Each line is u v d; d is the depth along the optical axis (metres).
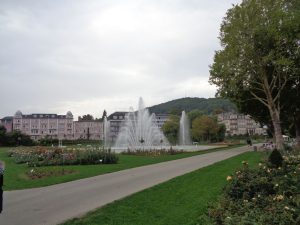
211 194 13.77
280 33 40.28
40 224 10.17
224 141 105.62
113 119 161.12
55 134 166.50
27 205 13.04
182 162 30.44
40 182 19.33
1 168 10.41
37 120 164.38
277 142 42.38
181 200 12.95
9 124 163.50
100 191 15.90
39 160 32.53
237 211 9.79
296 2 42.88
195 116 124.06
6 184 18.70
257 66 42.53
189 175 20.20
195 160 32.34
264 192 11.71
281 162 17.36
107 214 11.01
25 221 10.58
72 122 170.12
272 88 43.44
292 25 40.31
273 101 43.09
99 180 19.81
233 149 54.09
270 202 10.09
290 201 9.87
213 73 43.75
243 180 12.67
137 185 17.39
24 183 19.09
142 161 32.53
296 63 42.28
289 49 42.09
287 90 47.28
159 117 167.38
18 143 89.94
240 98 48.69
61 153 33.34
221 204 11.04
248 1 41.91
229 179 12.77
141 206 12.06
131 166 27.69
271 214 8.68
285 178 12.86
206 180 17.84
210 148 58.25
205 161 30.84
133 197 13.74
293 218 8.56
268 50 41.84
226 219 8.73
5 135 89.19
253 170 14.70
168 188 15.73
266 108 50.91
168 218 10.33
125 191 15.61
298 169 15.18
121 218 10.46
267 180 12.46
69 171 24.59
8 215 11.43
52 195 15.15
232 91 44.00
